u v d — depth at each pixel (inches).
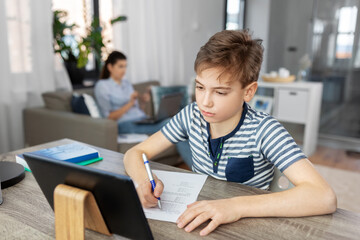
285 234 26.7
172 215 29.8
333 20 164.9
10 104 90.5
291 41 179.3
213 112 30.5
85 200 23.8
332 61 167.9
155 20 137.3
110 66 102.3
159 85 134.7
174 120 42.1
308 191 29.5
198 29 172.2
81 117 83.8
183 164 115.4
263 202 29.4
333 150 148.6
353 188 103.5
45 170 24.6
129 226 23.7
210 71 29.1
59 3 109.3
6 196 33.6
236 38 30.2
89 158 42.7
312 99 128.8
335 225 28.1
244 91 30.8
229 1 198.4
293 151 32.4
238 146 36.5
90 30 106.9
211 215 27.8
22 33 91.8
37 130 91.5
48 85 99.2
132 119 104.0
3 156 45.6
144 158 34.3
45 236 26.6
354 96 164.7
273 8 182.5
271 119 35.8
